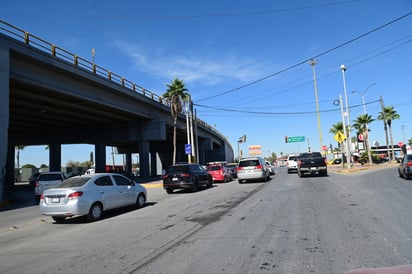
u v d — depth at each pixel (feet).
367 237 22.84
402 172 71.41
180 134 195.11
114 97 114.01
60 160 153.89
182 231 27.76
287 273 16.72
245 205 40.83
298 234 24.49
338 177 81.41
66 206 35.50
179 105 137.39
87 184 37.81
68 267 19.76
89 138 150.30
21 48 72.84
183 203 47.75
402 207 34.09
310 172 87.92
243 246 21.95
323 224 27.50
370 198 41.52
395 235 23.06
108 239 26.63
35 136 153.17
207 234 26.00
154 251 22.03
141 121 144.87
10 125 134.41
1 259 22.53
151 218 35.73
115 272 18.30
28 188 126.93
